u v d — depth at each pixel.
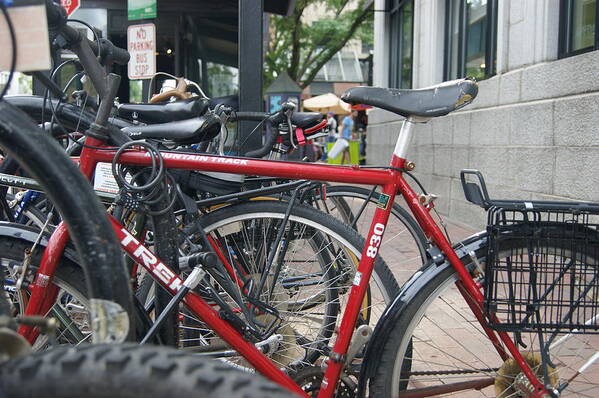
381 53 12.54
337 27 17.42
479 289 1.97
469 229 6.40
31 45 1.15
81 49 1.79
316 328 2.47
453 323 2.26
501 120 5.80
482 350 2.27
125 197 1.91
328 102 17.97
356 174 2.01
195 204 2.24
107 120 1.94
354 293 2.03
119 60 2.00
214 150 2.56
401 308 1.99
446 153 7.34
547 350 1.97
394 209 2.84
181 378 0.92
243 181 2.31
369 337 2.03
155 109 2.28
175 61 6.39
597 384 2.07
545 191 4.96
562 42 5.06
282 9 6.80
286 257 2.49
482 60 7.07
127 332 1.25
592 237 1.91
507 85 5.73
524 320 1.91
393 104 1.96
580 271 1.92
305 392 2.14
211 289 2.03
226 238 2.42
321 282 2.47
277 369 2.04
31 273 1.93
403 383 2.11
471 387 2.14
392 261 2.87
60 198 1.20
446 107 1.91
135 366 0.94
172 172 2.25
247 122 4.06
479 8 7.17
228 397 0.89
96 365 0.95
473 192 1.95
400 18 11.62
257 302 2.26
